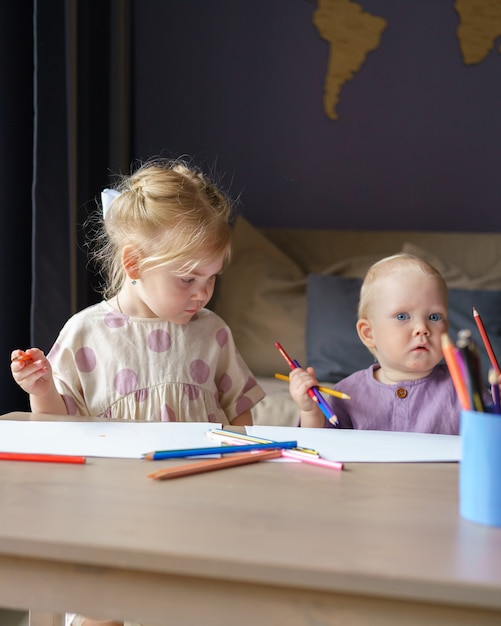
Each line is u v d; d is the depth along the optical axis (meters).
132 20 2.90
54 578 0.59
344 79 2.84
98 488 0.71
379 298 1.23
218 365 1.39
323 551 0.56
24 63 2.09
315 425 1.10
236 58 2.88
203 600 0.57
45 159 1.96
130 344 1.30
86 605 0.58
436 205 2.83
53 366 1.28
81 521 0.62
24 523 0.61
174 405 1.30
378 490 0.73
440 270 2.42
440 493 0.72
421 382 1.24
